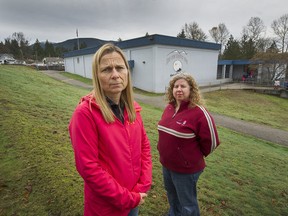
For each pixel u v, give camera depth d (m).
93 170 1.44
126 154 1.68
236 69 40.31
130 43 24.58
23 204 2.51
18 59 79.38
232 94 24.02
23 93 8.05
